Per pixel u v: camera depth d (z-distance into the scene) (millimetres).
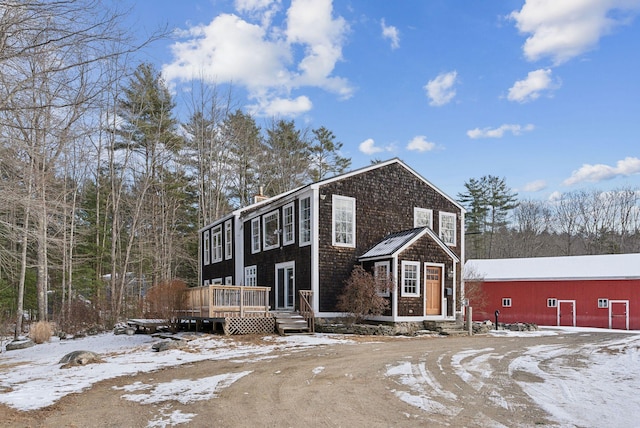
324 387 8484
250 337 16703
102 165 36844
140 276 37875
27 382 9797
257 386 8680
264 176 45062
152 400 7781
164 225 37938
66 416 6926
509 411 6727
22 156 8797
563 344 14922
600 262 29625
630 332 21953
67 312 25359
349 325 18281
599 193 59875
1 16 7172
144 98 35531
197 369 10805
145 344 16766
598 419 6289
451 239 24094
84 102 8438
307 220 20625
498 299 31281
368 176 21594
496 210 61844
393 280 18922
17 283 29234
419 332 18547
